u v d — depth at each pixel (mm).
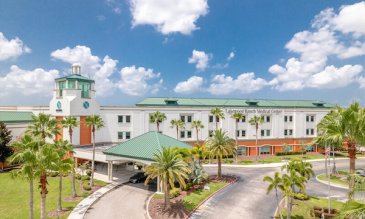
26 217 29469
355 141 24484
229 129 75938
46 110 66500
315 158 72062
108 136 64500
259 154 78250
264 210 32375
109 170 45375
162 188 38469
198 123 69875
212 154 46156
